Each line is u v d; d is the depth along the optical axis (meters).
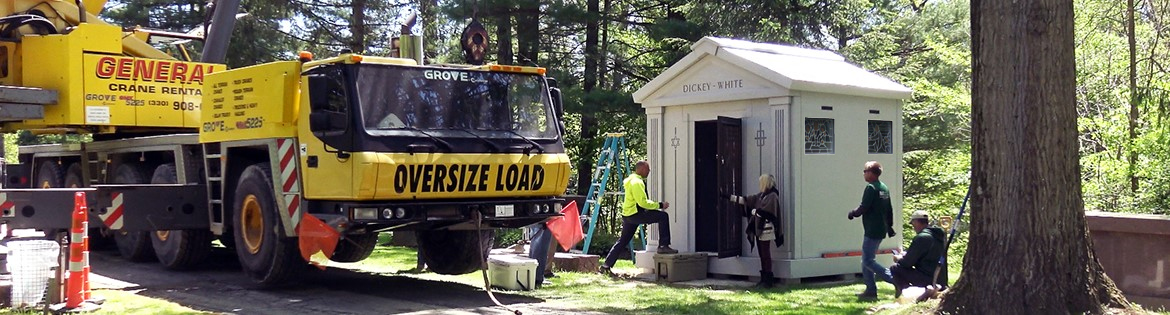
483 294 10.85
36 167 16.16
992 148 8.03
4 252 9.75
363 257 11.58
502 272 11.24
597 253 17.66
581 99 20.14
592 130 24.34
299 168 10.06
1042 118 7.84
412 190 9.57
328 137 9.61
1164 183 14.70
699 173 12.85
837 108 12.25
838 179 12.26
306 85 9.92
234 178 11.27
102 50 12.41
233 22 14.97
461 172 9.77
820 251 12.05
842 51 23.45
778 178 11.85
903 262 10.03
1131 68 15.30
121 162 13.81
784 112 11.73
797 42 21.81
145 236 13.34
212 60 14.75
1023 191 7.87
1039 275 7.82
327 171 9.62
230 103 10.93
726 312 9.53
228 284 11.48
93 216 10.76
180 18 26.86
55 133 13.25
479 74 10.31
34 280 9.18
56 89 12.20
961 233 19.00
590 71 22.36
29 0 13.16
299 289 11.12
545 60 22.58
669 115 13.03
